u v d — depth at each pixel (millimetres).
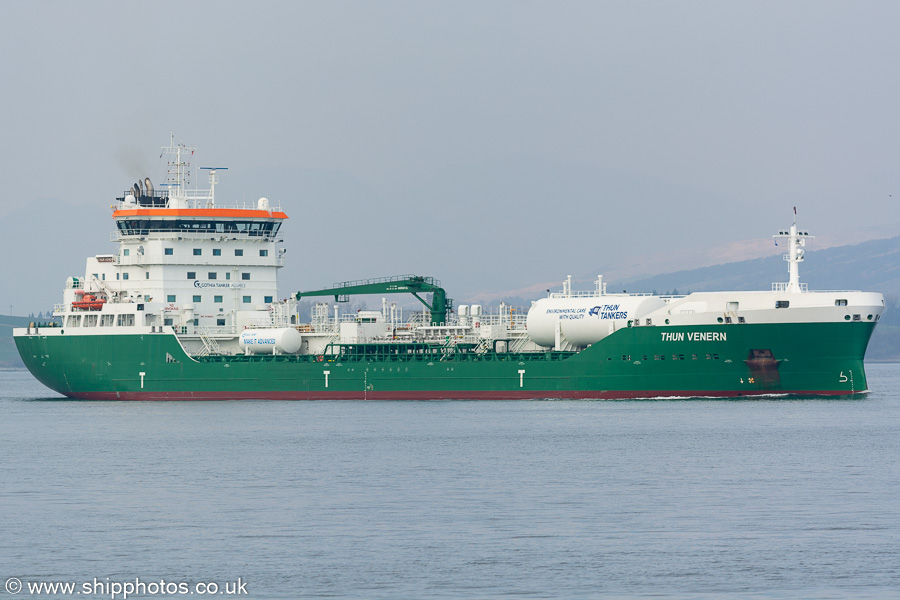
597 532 191625
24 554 181625
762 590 159625
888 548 180625
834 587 160750
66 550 183875
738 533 190500
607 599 156250
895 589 159750
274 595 159000
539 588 160875
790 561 173250
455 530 193625
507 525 196875
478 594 158375
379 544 184625
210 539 189125
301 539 188375
